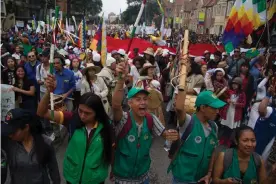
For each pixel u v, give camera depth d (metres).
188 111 5.75
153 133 3.20
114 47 11.36
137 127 3.08
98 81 6.08
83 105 2.84
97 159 2.91
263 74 8.21
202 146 3.17
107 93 6.12
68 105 6.47
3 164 2.69
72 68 8.12
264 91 5.66
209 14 49.72
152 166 5.75
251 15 8.02
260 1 7.95
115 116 3.06
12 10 41.44
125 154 3.08
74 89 6.56
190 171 3.19
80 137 2.90
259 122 4.31
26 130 2.67
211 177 3.17
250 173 2.96
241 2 8.05
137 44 11.40
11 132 2.60
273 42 12.48
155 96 5.93
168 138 3.12
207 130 3.21
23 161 2.74
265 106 4.20
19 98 6.38
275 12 10.84
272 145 4.19
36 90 7.11
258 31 12.83
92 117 2.88
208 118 3.17
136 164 3.11
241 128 2.96
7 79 6.29
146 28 21.89
